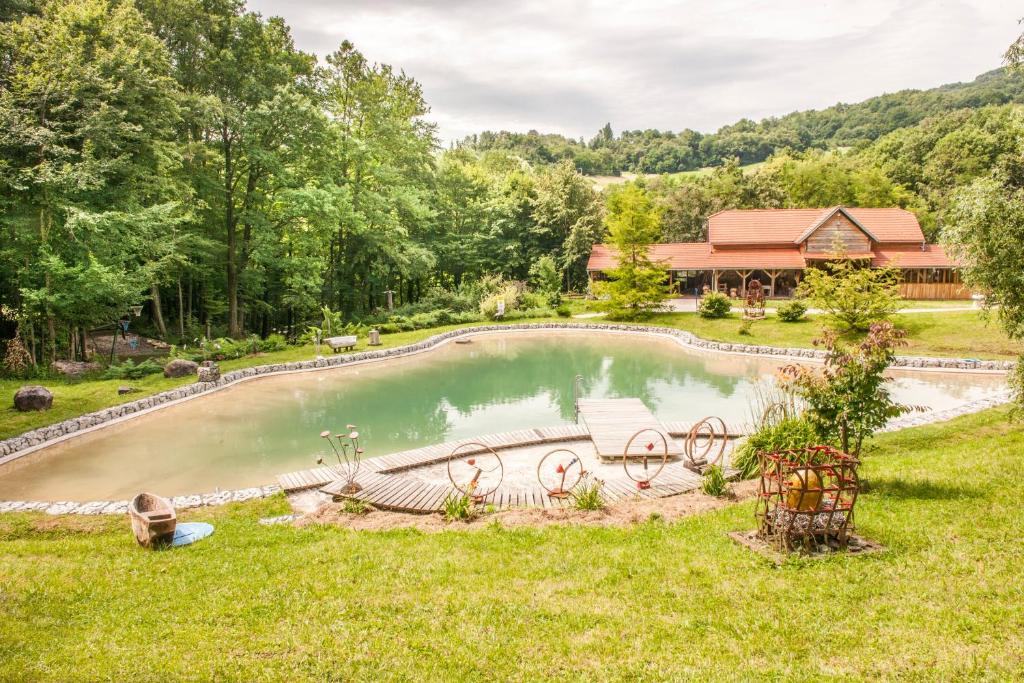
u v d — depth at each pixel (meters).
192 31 27.09
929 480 9.68
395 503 10.72
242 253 32.09
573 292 52.25
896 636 5.35
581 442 15.45
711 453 13.97
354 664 5.34
